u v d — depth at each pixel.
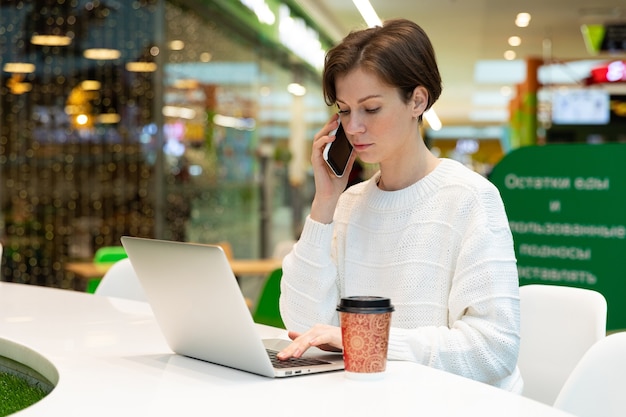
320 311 2.12
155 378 1.67
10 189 7.75
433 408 1.41
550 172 4.89
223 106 9.54
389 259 2.13
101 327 2.28
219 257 1.58
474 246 1.96
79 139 7.93
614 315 4.67
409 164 2.14
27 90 7.79
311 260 2.12
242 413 1.39
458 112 19.69
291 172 11.91
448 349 1.85
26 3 7.76
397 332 1.87
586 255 4.77
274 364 1.72
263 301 4.73
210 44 9.20
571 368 2.20
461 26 9.74
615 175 4.66
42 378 1.93
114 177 8.07
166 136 8.47
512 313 1.91
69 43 7.87
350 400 1.46
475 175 2.09
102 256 6.35
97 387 1.60
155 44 8.31
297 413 1.38
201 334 1.76
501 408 1.41
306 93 12.55
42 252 7.81
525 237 5.00
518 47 11.01
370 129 2.01
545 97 11.79
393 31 2.01
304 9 8.58
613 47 10.16
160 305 1.85
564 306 2.24
